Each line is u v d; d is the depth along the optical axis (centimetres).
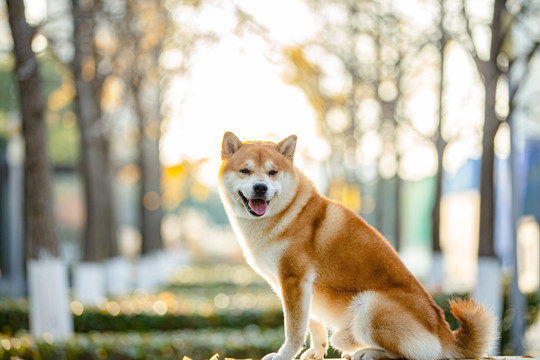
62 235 2706
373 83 1736
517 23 969
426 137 1644
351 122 1822
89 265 1296
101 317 1051
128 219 3875
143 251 1842
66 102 1841
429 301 446
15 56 911
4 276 2144
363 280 435
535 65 1343
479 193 1023
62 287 912
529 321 1176
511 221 960
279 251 450
